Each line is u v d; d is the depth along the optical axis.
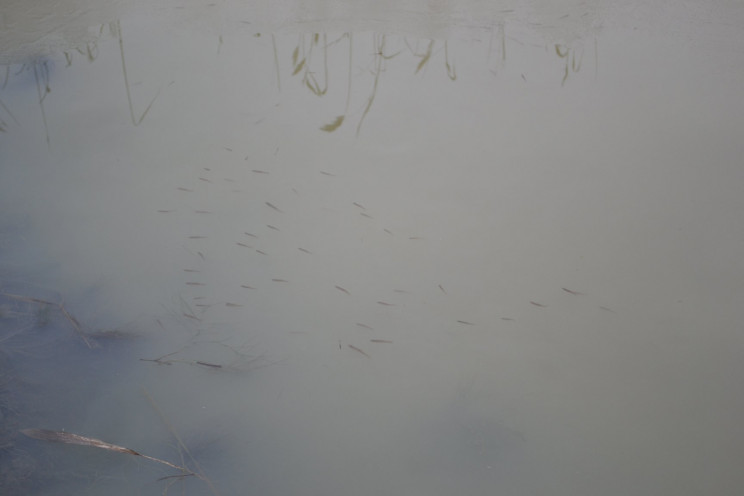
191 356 2.19
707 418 2.03
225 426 1.99
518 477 1.89
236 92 3.42
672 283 2.44
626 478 1.88
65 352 2.17
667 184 2.84
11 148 2.98
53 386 2.06
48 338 2.21
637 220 2.68
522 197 2.80
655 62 3.67
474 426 2.01
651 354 2.22
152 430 1.97
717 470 1.89
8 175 2.84
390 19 4.09
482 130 3.17
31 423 1.94
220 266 2.51
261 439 1.97
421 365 2.19
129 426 1.97
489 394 2.10
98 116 3.21
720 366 2.18
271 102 3.36
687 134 3.13
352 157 3.00
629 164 2.96
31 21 3.95
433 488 1.86
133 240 2.60
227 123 3.20
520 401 2.08
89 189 2.81
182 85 3.44
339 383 2.13
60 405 2.01
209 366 2.16
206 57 3.68
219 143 3.06
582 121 3.22
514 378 2.15
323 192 2.82
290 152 3.03
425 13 4.17
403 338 2.28
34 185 2.80
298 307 2.37
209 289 2.42
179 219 2.69
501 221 2.69
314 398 2.09
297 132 3.15
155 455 1.90
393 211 2.73
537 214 2.72
